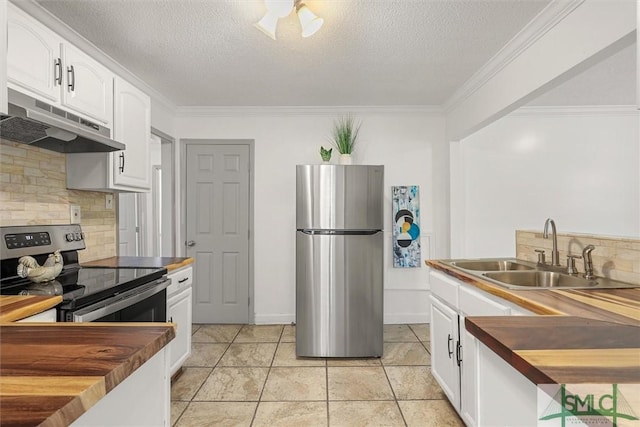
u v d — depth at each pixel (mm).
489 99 2812
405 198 3828
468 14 2033
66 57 1857
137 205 5020
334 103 3688
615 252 1692
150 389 915
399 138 3854
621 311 1175
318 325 2947
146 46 2428
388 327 3748
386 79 3033
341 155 3516
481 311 1686
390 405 2219
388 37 2307
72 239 2236
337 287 2951
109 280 1833
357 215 2957
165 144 3766
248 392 2385
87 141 1940
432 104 3734
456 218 3748
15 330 932
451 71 2855
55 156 2203
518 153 3947
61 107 1837
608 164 3975
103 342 846
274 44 2408
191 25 2158
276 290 3871
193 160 3855
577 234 1956
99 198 2627
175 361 2410
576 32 1804
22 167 1980
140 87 3096
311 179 2949
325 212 2949
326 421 2051
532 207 3947
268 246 3859
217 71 2861
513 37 2291
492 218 3932
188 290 2645
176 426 2004
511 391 912
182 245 3844
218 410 2166
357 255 2955
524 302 1349
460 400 1920
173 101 3619
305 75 2943
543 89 2172
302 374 2656
